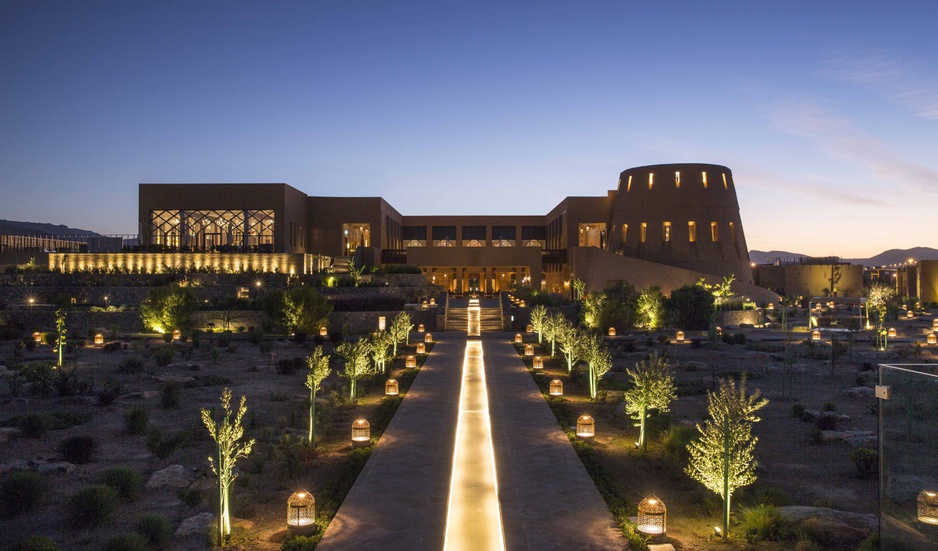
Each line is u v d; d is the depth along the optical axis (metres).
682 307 61.16
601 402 27.77
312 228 95.50
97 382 30.53
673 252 86.25
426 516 14.30
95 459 18.80
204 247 79.81
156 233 82.81
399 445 20.31
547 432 22.03
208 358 39.78
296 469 17.58
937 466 9.14
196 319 54.47
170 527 13.44
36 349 41.09
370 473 17.41
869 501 15.84
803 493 16.52
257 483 17.00
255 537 13.56
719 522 14.33
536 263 97.62
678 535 13.63
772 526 13.34
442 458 18.89
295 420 23.48
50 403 25.89
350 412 25.75
